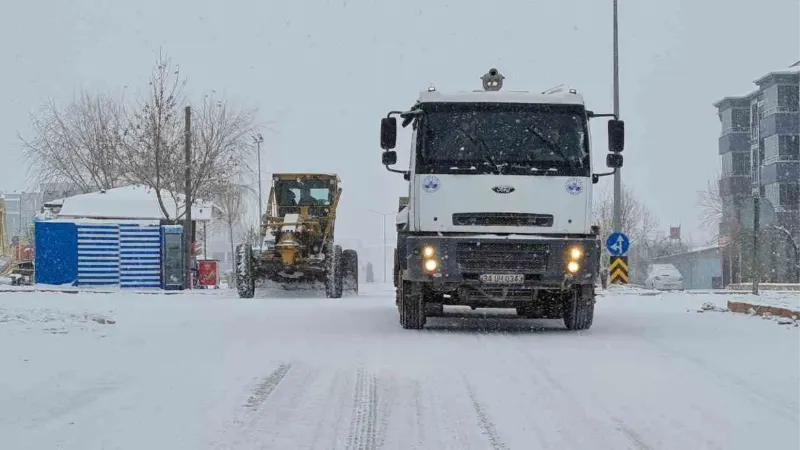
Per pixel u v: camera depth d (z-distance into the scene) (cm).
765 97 6400
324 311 1761
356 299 2380
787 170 6144
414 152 1338
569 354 1087
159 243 3331
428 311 1513
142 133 4381
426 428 688
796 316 1476
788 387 855
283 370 947
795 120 6184
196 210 4122
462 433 672
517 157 1323
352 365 989
